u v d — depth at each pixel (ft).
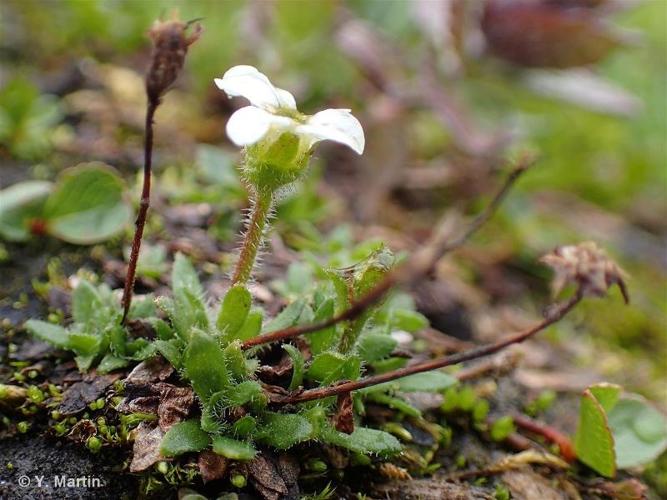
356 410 0.20
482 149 0.34
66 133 0.32
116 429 0.18
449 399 0.22
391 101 0.35
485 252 0.35
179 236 0.27
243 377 0.18
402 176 0.37
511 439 0.23
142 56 0.39
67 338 0.20
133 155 0.32
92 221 0.25
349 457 0.19
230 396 0.17
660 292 0.37
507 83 0.38
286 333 0.17
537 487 0.21
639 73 0.52
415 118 0.40
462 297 0.30
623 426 0.22
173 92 0.37
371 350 0.20
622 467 0.22
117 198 0.25
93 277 0.24
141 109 0.35
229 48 0.37
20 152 0.30
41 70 0.36
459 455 0.22
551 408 0.25
